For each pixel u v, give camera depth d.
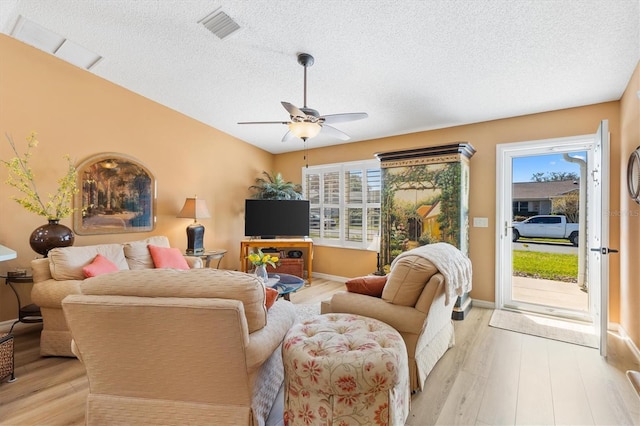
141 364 1.41
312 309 3.57
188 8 2.23
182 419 1.44
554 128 3.31
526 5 1.87
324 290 4.48
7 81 2.82
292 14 2.12
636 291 2.45
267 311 1.77
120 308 1.31
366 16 2.08
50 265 2.47
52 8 2.39
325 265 5.31
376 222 4.77
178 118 4.21
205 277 1.41
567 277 3.37
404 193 3.71
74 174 3.00
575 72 2.55
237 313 1.27
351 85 3.06
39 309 2.67
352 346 1.54
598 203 2.74
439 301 2.05
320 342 1.55
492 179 3.67
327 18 2.13
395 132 4.36
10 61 2.84
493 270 3.65
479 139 3.77
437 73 2.72
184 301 1.30
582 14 1.90
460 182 3.37
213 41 2.59
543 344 2.63
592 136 3.10
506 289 3.68
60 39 2.79
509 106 3.27
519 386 2.00
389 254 3.82
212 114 4.21
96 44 2.81
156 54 2.90
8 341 2.06
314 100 3.41
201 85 3.43
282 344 1.63
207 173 4.62
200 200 4.13
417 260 1.96
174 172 4.18
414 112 3.57
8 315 2.89
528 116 3.46
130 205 3.71
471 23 2.06
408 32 2.21
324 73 2.87
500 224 3.62
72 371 2.19
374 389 1.40
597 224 2.79
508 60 2.45
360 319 1.86
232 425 1.41
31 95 2.95
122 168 3.62
